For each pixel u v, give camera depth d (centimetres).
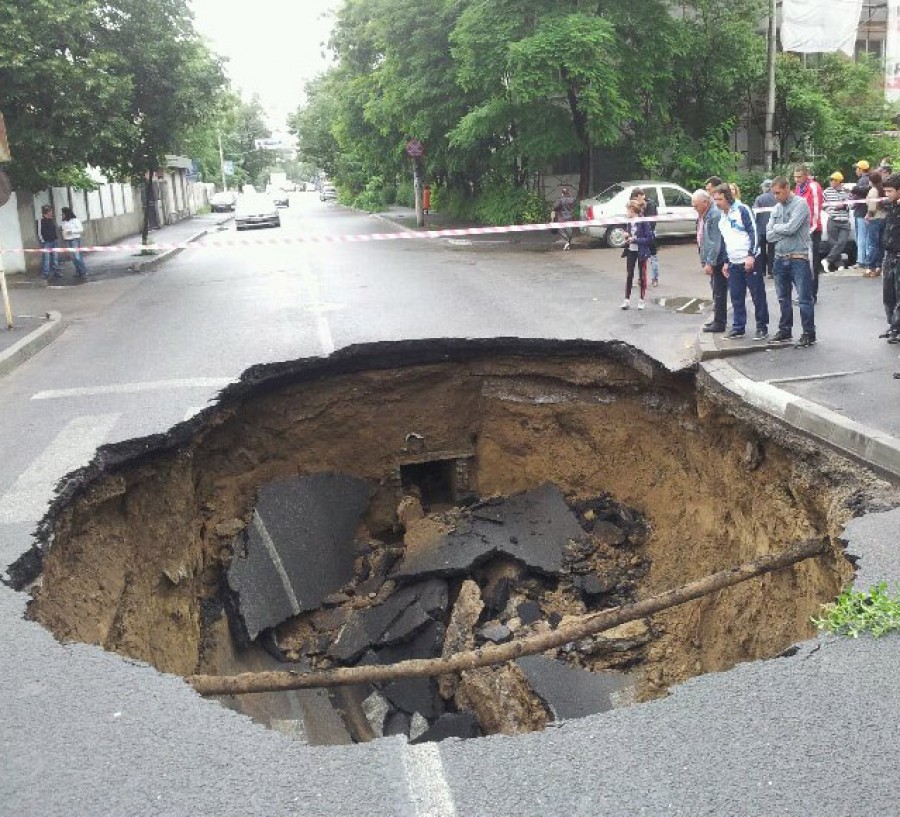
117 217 3181
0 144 1160
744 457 744
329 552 915
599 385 980
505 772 306
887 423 614
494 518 961
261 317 1234
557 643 501
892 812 278
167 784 308
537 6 2077
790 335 878
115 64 1908
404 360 1012
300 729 680
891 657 364
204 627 768
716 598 720
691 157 2381
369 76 3069
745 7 2414
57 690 372
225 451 888
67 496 605
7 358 1001
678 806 285
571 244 2150
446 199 3644
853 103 2652
